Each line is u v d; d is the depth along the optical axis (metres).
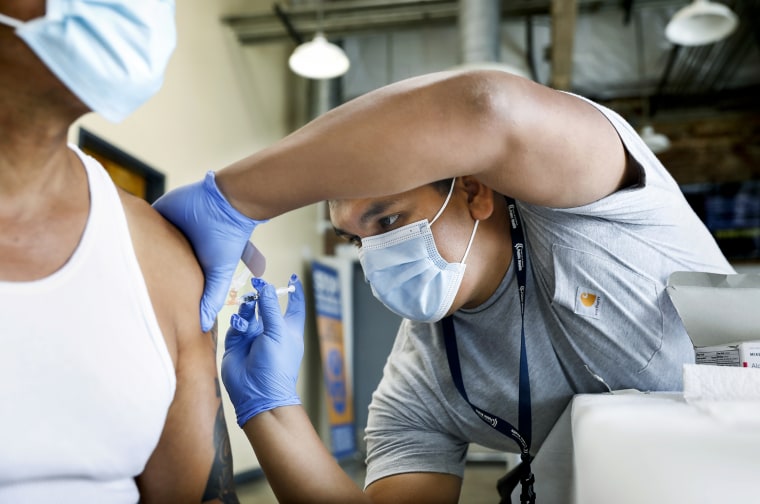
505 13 5.74
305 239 6.02
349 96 6.63
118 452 0.61
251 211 0.81
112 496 0.62
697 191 6.43
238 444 4.27
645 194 0.95
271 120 5.76
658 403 0.71
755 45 6.02
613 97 6.60
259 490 4.03
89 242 0.62
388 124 0.72
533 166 0.79
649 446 0.50
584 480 0.57
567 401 1.09
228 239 0.81
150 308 0.66
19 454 0.55
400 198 0.99
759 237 6.19
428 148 0.72
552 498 1.08
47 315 0.57
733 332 0.91
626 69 6.38
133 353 0.63
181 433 0.73
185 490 0.73
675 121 6.64
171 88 4.09
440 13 5.53
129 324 0.63
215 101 4.72
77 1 0.54
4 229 0.58
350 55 6.61
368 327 6.65
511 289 1.06
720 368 0.72
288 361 0.92
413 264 1.02
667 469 0.45
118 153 3.43
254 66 5.50
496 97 0.74
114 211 0.66
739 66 6.28
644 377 1.05
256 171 0.78
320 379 6.12
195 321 0.77
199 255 0.81
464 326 1.13
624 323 1.00
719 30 4.38
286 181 0.77
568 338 1.04
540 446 1.19
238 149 5.05
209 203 0.80
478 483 4.41
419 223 1.00
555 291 1.00
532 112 0.76
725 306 0.91
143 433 0.63
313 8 5.39
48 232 0.60
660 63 6.29
